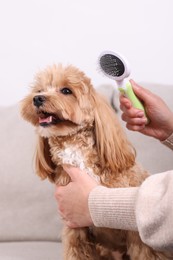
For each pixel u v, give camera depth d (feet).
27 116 4.40
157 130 4.59
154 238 2.82
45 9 6.91
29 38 7.02
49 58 6.95
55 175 4.42
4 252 5.08
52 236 5.53
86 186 3.67
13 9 7.06
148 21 6.41
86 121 4.22
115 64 3.90
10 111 6.26
